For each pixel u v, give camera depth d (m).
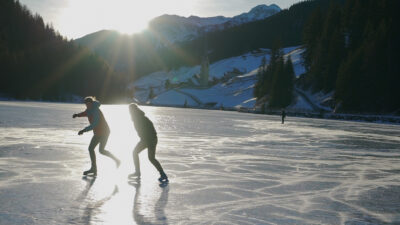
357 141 17.98
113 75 166.62
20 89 131.88
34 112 35.66
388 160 11.31
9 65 131.50
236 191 6.45
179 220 4.66
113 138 14.62
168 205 5.36
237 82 186.62
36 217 4.55
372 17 95.75
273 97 101.56
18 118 24.94
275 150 12.85
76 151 10.52
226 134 19.03
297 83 109.94
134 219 4.62
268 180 7.54
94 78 157.25
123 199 5.61
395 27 82.50
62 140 13.12
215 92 188.12
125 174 7.62
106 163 8.80
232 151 12.05
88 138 14.05
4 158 8.88
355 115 66.75
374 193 6.64
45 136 14.22
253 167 9.07
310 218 4.93
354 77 75.88
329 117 70.94
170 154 10.71
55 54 157.62
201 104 172.00
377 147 15.28
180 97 191.62
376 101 75.69
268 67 129.50
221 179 7.47
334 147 14.64
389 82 75.62
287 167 9.27
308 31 115.25
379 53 76.12
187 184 6.88
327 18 109.12
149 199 5.66
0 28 171.00
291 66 102.38
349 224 4.71
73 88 151.38
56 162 8.64
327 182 7.54
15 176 6.98
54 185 6.38
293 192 6.52
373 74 75.38
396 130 32.31
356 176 8.34
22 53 144.38
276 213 5.14
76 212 4.83
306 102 92.62
